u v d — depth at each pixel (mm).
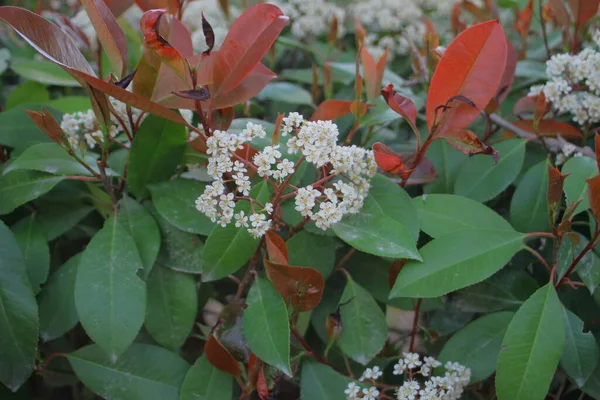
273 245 449
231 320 472
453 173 578
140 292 475
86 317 466
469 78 457
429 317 578
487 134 589
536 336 442
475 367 486
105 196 535
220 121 491
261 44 447
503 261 462
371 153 475
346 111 535
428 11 846
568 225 452
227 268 480
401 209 484
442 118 465
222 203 440
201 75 463
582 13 610
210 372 481
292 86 669
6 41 815
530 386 436
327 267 512
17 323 473
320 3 785
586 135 579
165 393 485
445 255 466
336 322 483
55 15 594
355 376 529
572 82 568
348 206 465
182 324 505
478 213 500
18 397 557
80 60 447
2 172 548
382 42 791
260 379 454
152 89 476
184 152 522
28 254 520
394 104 461
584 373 464
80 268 479
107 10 466
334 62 722
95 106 456
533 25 764
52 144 526
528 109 588
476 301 522
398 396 467
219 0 673
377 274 534
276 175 443
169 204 508
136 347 496
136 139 500
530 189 538
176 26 497
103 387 489
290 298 464
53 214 545
